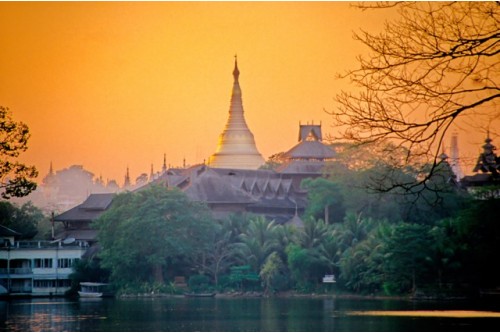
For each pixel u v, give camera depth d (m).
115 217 142.12
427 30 25.08
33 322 100.31
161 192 142.75
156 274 142.38
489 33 24.72
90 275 146.50
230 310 113.44
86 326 95.94
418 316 98.38
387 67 25.59
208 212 145.62
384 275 125.38
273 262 139.00
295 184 198.88
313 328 91.00
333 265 135.25
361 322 94.38
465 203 120.44
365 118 25.97
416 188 99.06
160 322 99.50
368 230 141.50
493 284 120.25
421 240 121.69
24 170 96.75
